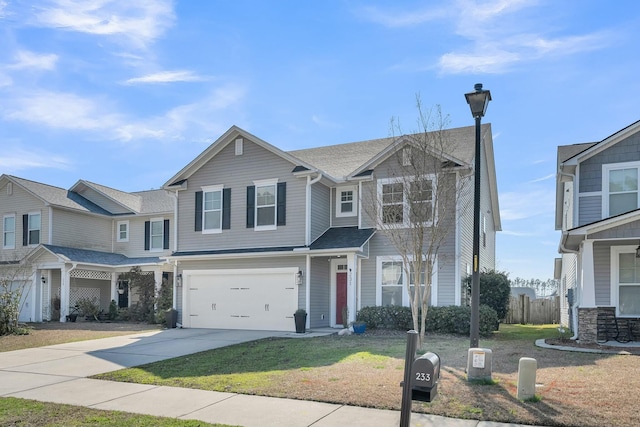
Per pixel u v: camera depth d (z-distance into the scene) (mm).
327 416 7359
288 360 11852
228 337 16891
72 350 14352
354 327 17125
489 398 7910
